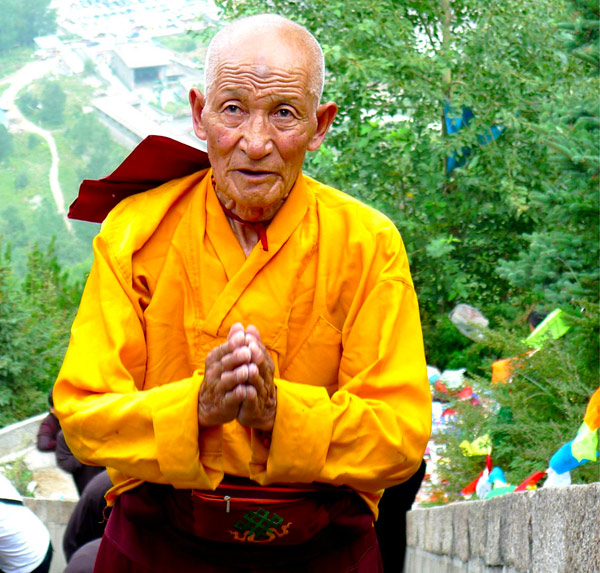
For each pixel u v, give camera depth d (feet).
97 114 279.90
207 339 8.40
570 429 20.67
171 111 270.05
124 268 8.41
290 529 8.47
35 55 329.11
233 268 8.47
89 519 15.35
